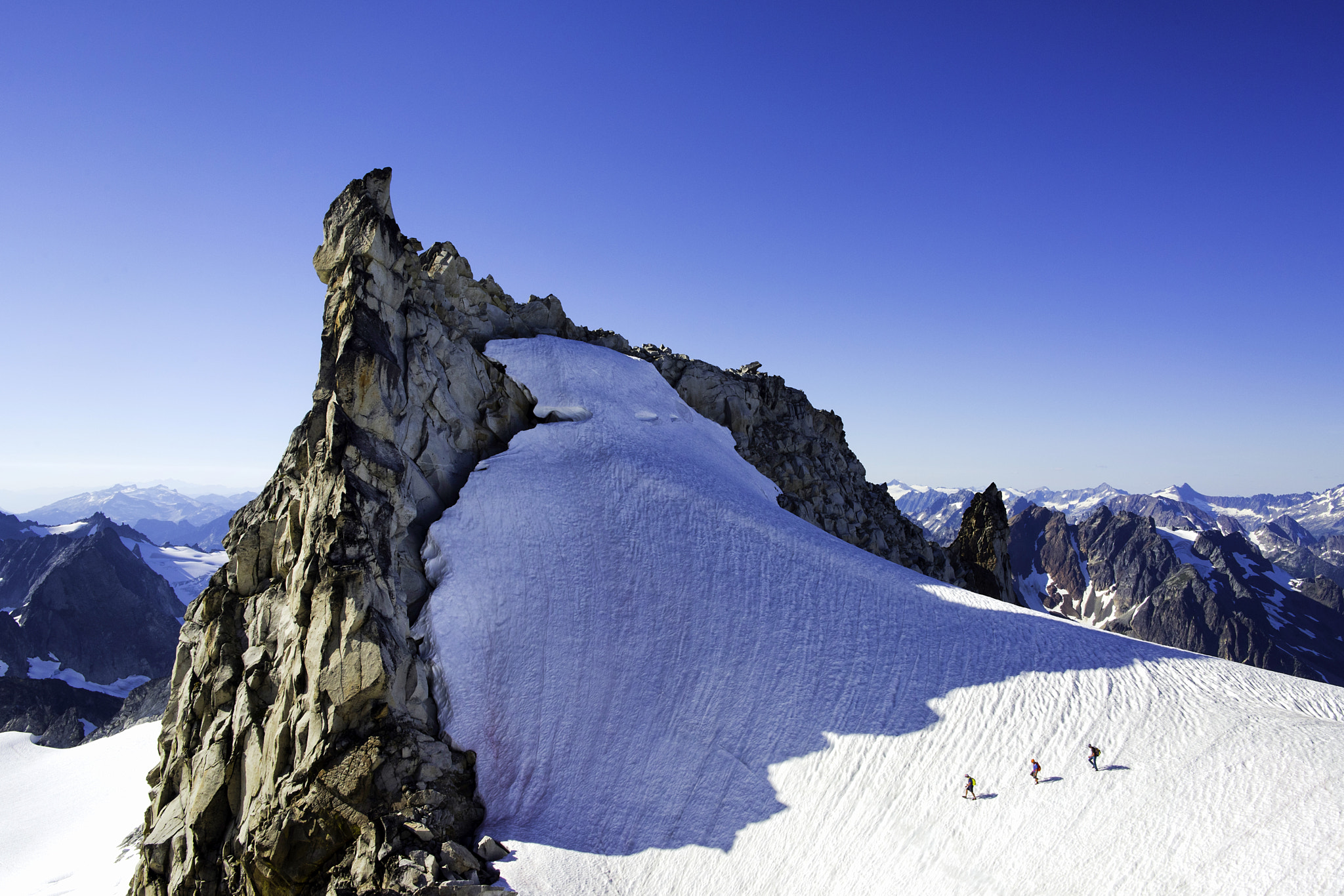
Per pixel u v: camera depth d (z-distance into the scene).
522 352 73.62
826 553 58.19
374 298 54.03
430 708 44.25
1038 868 34.84
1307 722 39.56
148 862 44.75
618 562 54.59
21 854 76.25
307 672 42.34
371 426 51.09
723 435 82.00
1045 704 43.16
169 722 58.78
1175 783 36.75
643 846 40.59
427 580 50.12
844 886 36.91
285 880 38.72
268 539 51.66
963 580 102.81
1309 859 31.78
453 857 37.56
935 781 40.28
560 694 47.34
